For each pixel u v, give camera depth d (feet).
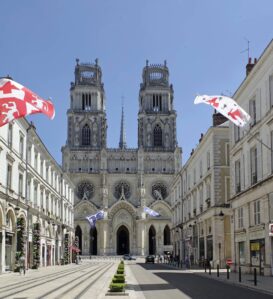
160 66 515.91
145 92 507.30
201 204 233.76
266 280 121.08
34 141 210.59
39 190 225.76
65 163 472.85
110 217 466.29
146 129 494.18
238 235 166.09
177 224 323.78
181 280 131.23
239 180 171.01
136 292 92.99
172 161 485.56
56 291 96.12
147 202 472.85
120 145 570.05
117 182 476.54
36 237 212.02
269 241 134.00
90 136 490.49
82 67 509.35
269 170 135.64
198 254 239.50
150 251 472.44
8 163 169.48
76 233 457.27
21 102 99.25
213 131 205.26
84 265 274.16
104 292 92.79
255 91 148.87
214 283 118.83
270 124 134.21
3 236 163.43
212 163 205.57
